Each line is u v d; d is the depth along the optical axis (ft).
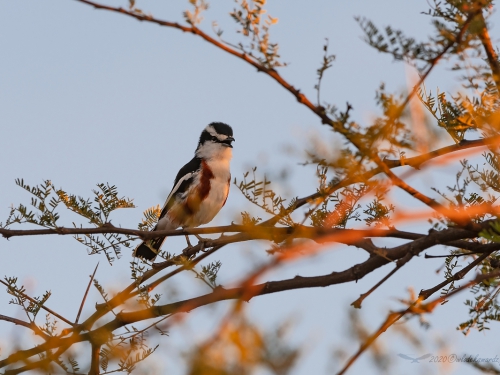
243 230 21.20
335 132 19.22
